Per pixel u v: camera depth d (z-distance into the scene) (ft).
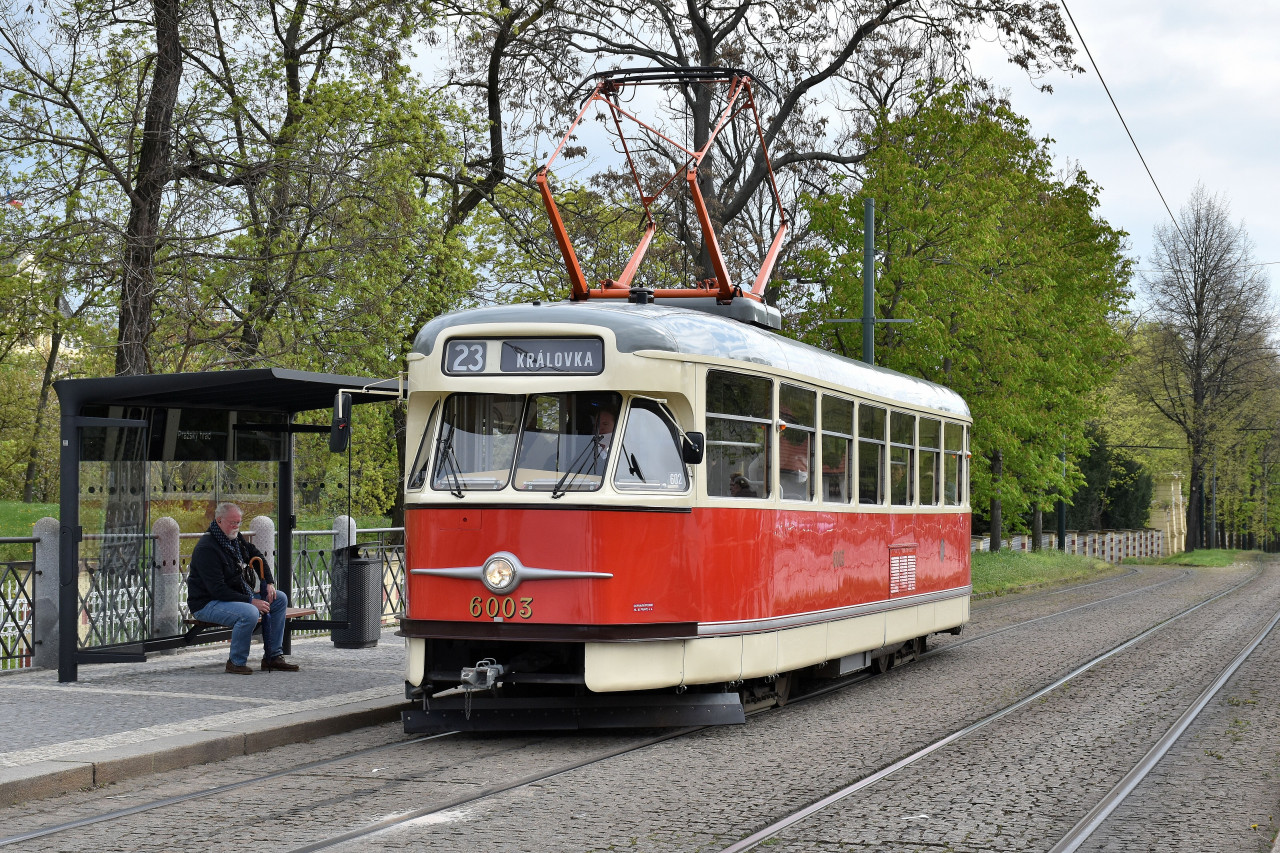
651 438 32.91
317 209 78.69
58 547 42.01
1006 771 28.35
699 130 103.14
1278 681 45.29
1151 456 241.14
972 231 90.27
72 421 38.93
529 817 23.45
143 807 24.39
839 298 89.45
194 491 43.73
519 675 31.78
